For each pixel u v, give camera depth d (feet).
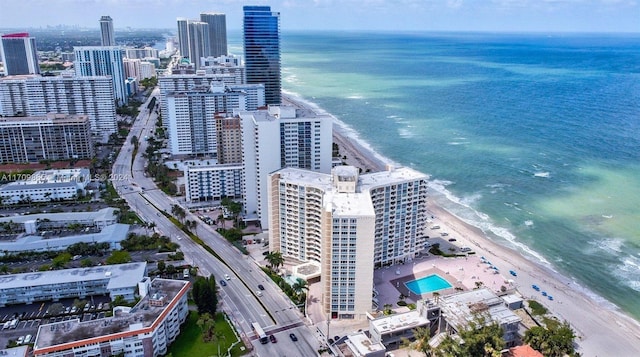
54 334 621.72
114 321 649.61
